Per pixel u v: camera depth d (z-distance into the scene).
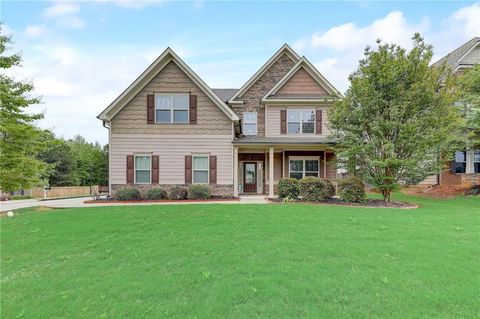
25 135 12.88
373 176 13.24
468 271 4.84
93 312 3.93
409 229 7.59
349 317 3.58
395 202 13.30
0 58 12.41
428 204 12.91
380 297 4.04
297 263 5.26
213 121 16.72
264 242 6.50
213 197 16.09
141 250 6.27
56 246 6.83
